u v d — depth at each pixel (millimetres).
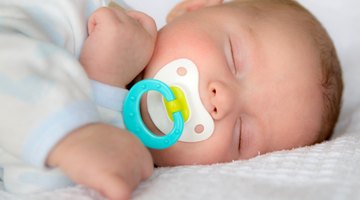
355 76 563
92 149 315
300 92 424
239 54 413
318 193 325
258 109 411
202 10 434
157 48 403
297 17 452
